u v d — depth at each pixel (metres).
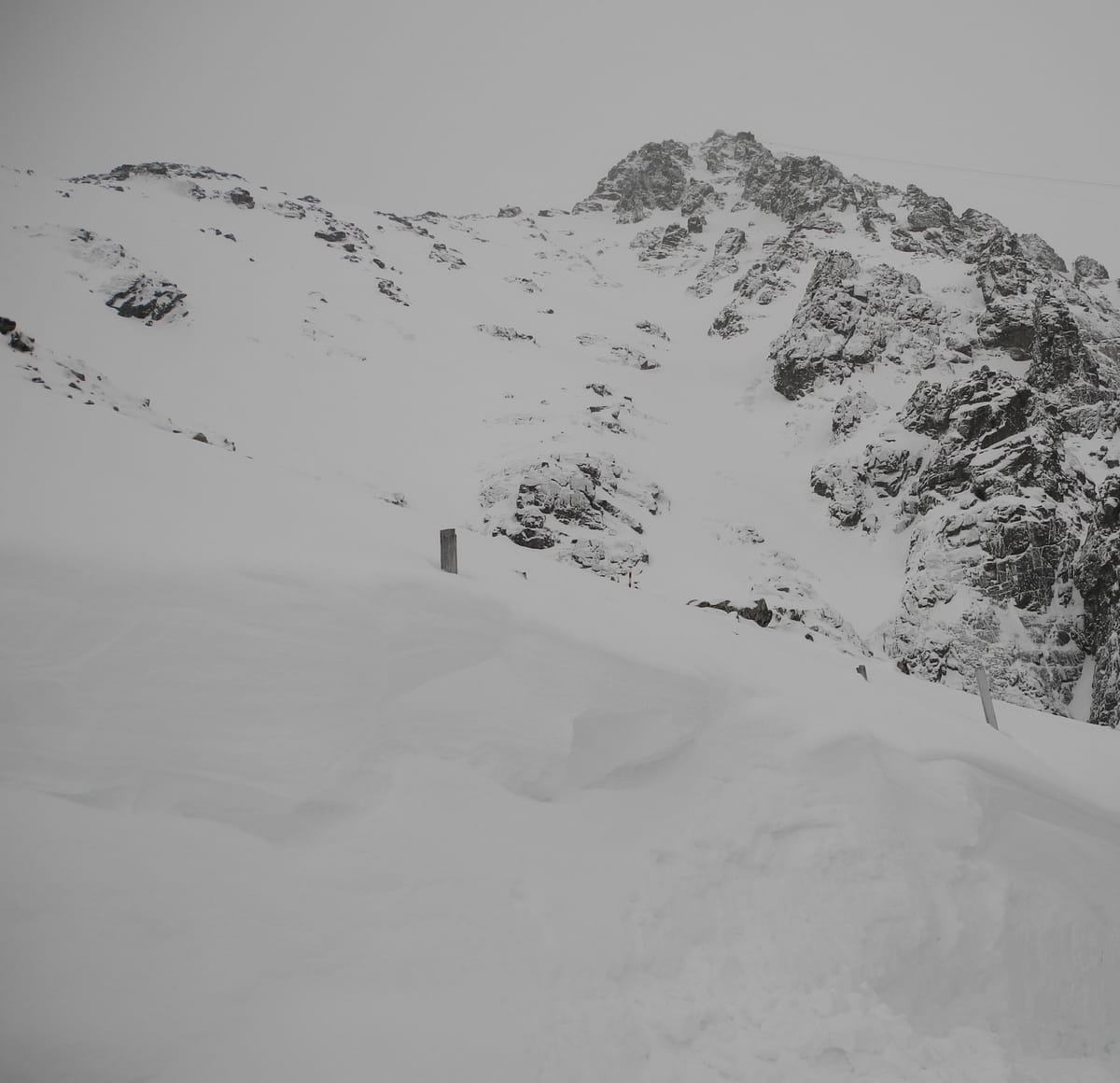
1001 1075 4.25
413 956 4.14
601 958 4.46
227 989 3.73
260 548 7.32
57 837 4.19
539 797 5.52
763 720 6.91
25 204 65.50
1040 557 37.16
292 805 4.80
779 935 4.89
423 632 6.54
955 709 13.67
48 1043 3.32
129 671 5.31
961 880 5.51
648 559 39.00
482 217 141.25
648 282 110.94
